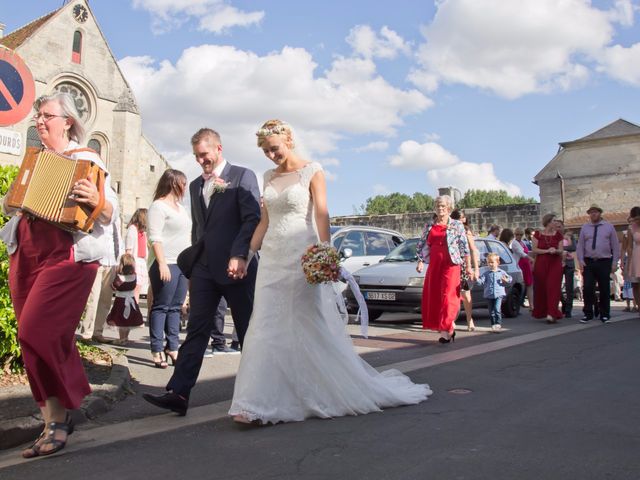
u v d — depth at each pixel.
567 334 9.38
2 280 5.23
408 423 4.21
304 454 3.55
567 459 3.38
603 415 4.36
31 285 3.77
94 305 8.38
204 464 3.44
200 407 4.88
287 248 4.55
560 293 11.36
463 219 9.16
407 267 11.28
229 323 11.62
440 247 8.47
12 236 3.72
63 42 35.97
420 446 3.66
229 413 4.20
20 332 3.60
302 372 4.42
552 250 11.25
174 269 6.72
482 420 4.25
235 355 7.55
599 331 9.71
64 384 3.67
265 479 3.15
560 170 35.62
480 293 11.94
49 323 3.60
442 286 8.40
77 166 3.60
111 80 38.12
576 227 33.72
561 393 5.09
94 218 3.65
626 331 9.59
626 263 12.64
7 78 6.30
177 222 6.70
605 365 6.43
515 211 32.84
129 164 38.06
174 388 4.54
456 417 4.36
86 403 4.59
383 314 13.53
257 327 4.42
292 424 4.26
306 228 4.60
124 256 8.05
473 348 7.88
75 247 3.69
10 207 3.59
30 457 3.66
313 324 4.52
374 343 8.52
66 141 3.85
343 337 4.75
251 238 4.73
